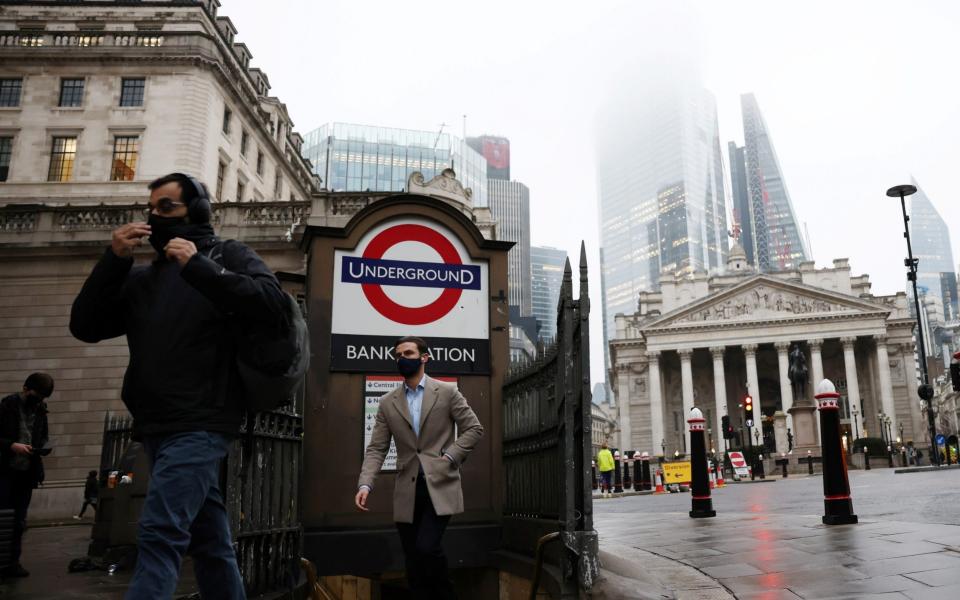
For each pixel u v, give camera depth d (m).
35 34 33.50
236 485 4.61
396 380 6.98
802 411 41.28
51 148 33.19
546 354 5.82
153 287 3.19
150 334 3.05
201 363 3.02
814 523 8.74
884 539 6.70
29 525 17.64
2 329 24.34
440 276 7.29
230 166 36.78
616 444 110.25
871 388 80.38
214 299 2.92
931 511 9.91
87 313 3.19
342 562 6.47
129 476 7.80
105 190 32.44
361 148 109.94
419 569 4.80
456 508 4.84
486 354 7.31
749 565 5.94
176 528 2.82
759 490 22.03
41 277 24.70
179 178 3.31
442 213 7.36
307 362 3.31
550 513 5.70
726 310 80.00
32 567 7.87
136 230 3.12
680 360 84.31
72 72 33.81
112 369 24.20
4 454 6.77
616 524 11.16
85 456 23.56
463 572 7.51
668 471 32.25
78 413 23.89
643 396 88.00
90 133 33.16
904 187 29.77
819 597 4.58
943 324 186.50
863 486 18.61
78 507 22.97
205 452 2.95
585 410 4.82
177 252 2.90
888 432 66.44
